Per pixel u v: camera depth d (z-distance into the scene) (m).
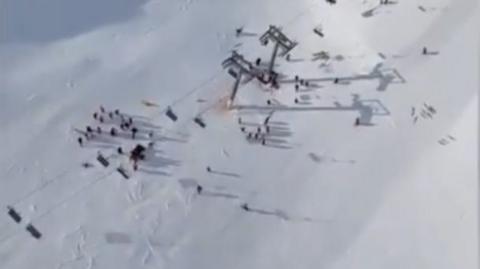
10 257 52.69
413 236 53.00
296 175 56.34
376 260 52.41
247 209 54.88
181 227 54.12
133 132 57.66
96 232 53.78
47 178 55.81
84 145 57.19
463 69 57.41
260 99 59.53
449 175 54.66
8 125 57.84
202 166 56.62
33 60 61.00
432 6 60.06
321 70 60.75
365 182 55.69
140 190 55.53
